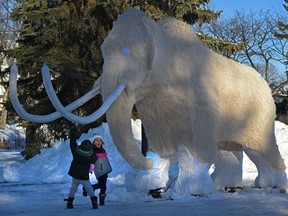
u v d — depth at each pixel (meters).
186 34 10.13
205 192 9.70
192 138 9.62
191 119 9.62
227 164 11.38
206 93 9.86
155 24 9.59
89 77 23.38
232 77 10.59
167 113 9.69
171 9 21.30
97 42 23.95
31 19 23.41
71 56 23.77
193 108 9.64
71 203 9.13
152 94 9.50
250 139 10.95
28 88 24.66
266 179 11.38
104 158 9.60
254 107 10.96
